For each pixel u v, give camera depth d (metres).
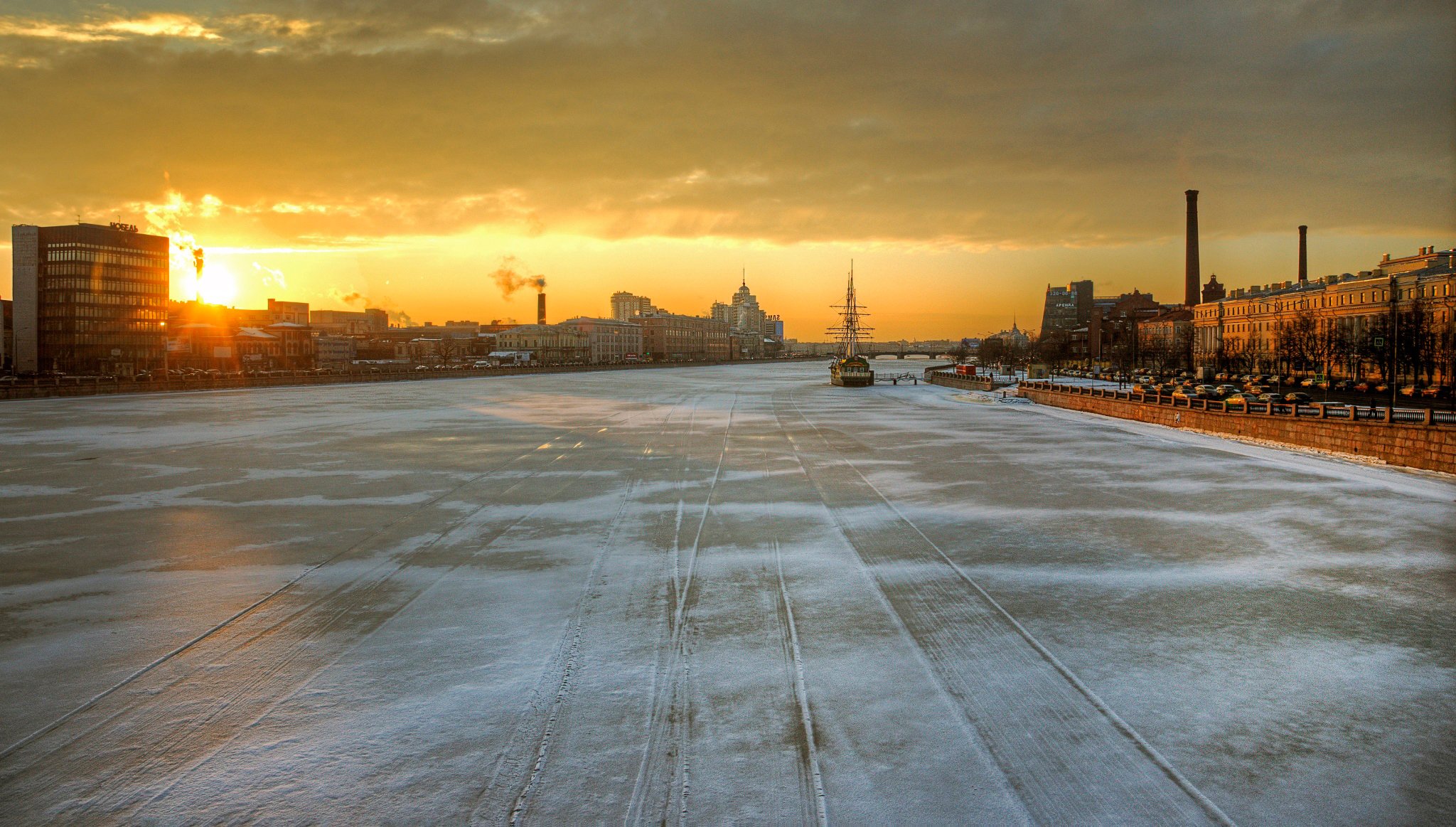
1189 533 23.16
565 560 20.03
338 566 19.56
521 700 12.02
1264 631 15.00
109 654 13.88
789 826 8.93
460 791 9.62
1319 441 41.78
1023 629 15.06
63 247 174.62
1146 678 12.84
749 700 12.01
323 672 13.09
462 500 28.34
